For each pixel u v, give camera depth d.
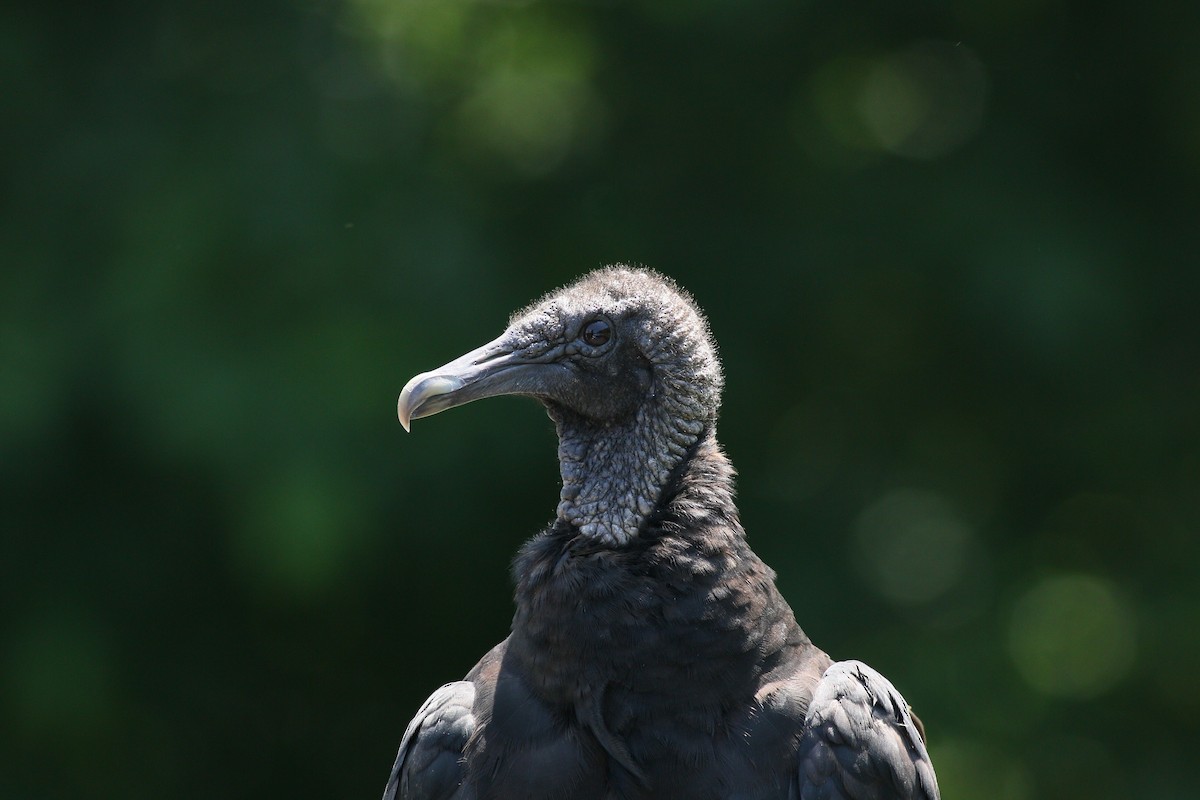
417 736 5.80
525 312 6.31
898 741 5.51
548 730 5.30
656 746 5.16
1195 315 11.84
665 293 5.94
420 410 5.92
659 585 5.32
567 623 5.33
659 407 5.79
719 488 5.68
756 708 5.27
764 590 5.49
